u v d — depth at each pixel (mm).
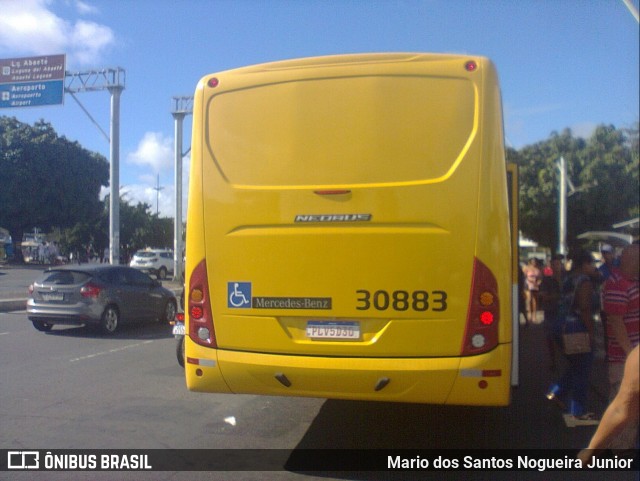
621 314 5441
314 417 7066
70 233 59656
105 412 7215
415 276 4863
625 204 18688
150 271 37812
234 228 5254
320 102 5141
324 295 5020
